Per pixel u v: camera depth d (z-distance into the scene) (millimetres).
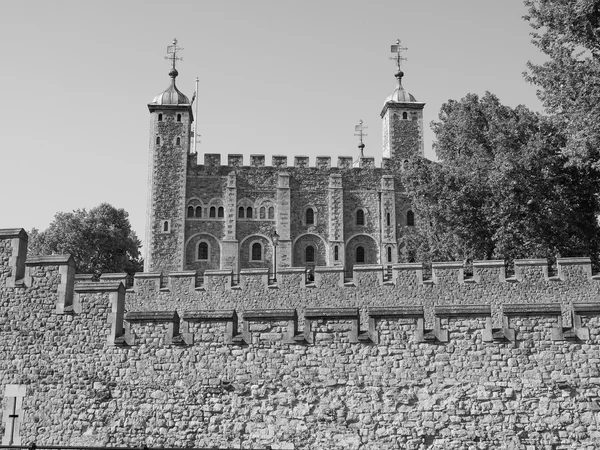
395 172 85250
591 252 33562
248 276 28969
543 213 33656
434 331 16281
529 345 15961
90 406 16688
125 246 76500
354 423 16062
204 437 16281
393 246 82688
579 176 33719
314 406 16203
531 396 15766
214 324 16719
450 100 44906
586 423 15508
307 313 16547
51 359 17016
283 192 83062
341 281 28453
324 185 84312
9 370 17062
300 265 82688
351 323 16438
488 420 15781
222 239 81938
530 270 26156
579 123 23562
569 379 15711
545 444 15555
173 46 87688
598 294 25359
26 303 17359
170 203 82500
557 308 15992
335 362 16328
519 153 34688
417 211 45094
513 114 38219
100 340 16969
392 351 16266
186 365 16609
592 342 15773
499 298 26328
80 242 72750
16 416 16828
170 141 83812
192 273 29188
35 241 73688
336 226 82875
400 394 16094
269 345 16516
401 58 90500
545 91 25438
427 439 15875
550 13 24594
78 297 17219
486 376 15953
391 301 27703
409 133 86562
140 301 29031
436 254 40875
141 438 16406
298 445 16078
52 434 16656
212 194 83438
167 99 84438
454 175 37469
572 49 24922
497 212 34875
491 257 36375
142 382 16656
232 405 16359
